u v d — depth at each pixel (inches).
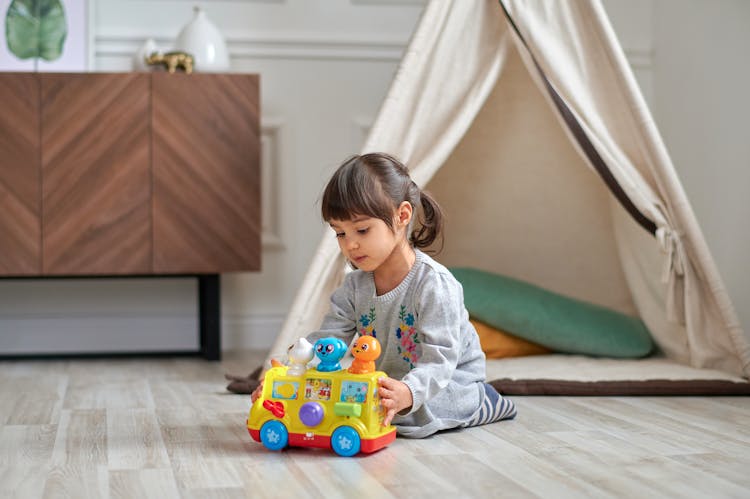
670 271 86.3
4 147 100.3
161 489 45.3
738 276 101.3
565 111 87.0
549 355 96.4
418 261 59.7
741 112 100.5
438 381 56.1
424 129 86.5
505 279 100.4
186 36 110.4
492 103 99.6
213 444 56.7
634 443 56.9
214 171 103.6
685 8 114.4
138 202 102.3
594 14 86.4
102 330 117.2
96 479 47.4
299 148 120.7
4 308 115.3
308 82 120.8
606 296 105.3
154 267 102.8
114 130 101.7
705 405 73.0
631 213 88.5
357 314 62.2
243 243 104.5
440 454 53.4
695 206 112.1
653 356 96.0
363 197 54.8
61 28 111.7
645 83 124.8
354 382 53.4
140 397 77.4
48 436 59.4
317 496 43.8
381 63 122.1
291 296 121.0
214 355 106.8
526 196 104.3
